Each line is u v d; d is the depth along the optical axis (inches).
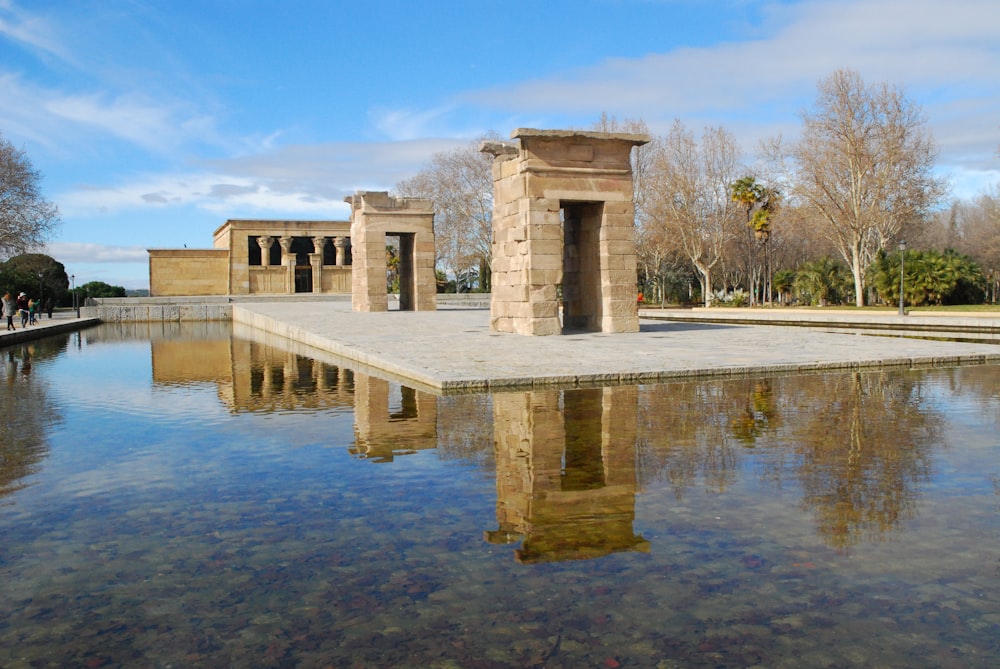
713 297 2347.4
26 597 151.2
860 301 1771.7
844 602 142.1
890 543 171.9
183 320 1812.3
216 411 387.5
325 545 177.0
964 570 156.4
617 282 829.8
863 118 1713.8
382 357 544.4
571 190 802.8
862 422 316.2
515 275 810.2
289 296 2126.0
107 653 128.6
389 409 367.2
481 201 2218.3
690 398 382.6
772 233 2361.0
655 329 892.6
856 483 222.5
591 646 127.0
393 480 235.0
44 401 436.8
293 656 125.7
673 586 149.9
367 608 142.8
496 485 226.5
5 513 208.2
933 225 3225.9
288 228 2273.6
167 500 218.4
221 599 148.6
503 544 175.0
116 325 1637.6
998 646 125.7
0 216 1644.9
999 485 219.6
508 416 338.6
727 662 121.2
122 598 150.1
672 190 1983.3
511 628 133.8
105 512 207.8
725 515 193.5
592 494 215.2
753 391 404.8
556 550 170.6
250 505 211.5
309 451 281.1
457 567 161.6
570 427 311.6
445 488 224.4
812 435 290.8
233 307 1800.0
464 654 125.1
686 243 2066.9
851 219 1749.5
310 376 532.4
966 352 560.4
